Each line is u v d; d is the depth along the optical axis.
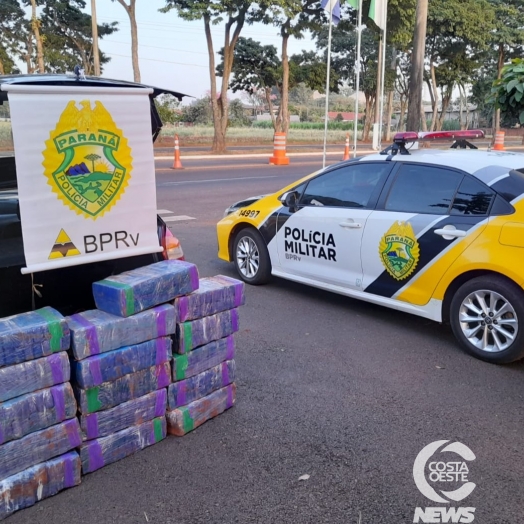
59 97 2.98
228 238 7.00
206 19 27.98
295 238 6.13
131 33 27.77
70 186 3.11
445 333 5.33
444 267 4.82
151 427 3.36
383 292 5.37
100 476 3.10
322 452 3.36
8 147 3.14
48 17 42.84
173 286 3.32
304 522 2.77
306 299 6.31
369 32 43.75
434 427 3.64
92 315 3.15
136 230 3.43
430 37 40.62
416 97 11.30
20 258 3.24
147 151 3.39
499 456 3.33
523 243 4.33
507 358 4.52
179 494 2.97
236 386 4.16
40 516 2.79
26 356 2.75
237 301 3.69
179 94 3.76
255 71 41.81
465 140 6.32
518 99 5.55
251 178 17.86
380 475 3.14
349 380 4.32
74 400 2.94
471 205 4.76
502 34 41.88
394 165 5.40
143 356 3.21
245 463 3.24
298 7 28.34
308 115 92.94
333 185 5.89
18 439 2.77
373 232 5.33
